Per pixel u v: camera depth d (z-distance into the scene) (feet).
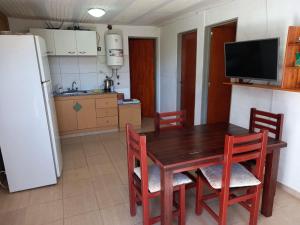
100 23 15.65
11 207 7.55
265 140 5.67
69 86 15.81
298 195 7.80
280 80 8.13
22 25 13.89
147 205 5.84
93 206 7.57
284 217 6.89
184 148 6.11
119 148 12.67
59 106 13.92
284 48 7.93
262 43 7.66
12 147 7.96
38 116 8.07
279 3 7.95
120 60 15.76
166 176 5.29
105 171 9.99
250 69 8.39
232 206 7.50
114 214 7.16
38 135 8.23
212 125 8.36
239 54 8.71
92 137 14.58
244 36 9.55
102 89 16.57
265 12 8.51
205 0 10.21
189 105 14.99
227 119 13.66
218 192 5.93
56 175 9.09
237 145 5.74
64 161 11.03
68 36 14.02
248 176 6.05
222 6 10.60
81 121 14.67
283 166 8.27
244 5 9.40
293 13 7.54
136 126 16.22
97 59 16.20
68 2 10.24
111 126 15.61
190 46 14.17
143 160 5.50
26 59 7.51
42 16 13.17
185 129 7.91
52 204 7.70
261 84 8.61
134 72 18.94
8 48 7.27
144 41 18.29
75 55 14.89
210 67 12.44
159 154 5.72
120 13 12.72
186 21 13.65
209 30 11.94
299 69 7.29
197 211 7.05
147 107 19.56
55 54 13.96
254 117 8.07
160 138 6.95
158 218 6.17
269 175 6.56
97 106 14.87
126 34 16.69
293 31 6.86
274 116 7.23
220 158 5.67
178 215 6.48
